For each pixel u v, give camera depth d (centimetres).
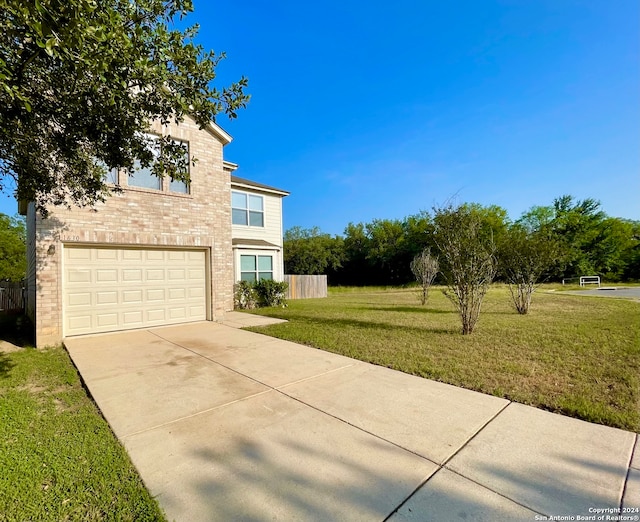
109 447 261
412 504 191
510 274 1105
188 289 899
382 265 3588
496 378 421
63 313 684
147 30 284
